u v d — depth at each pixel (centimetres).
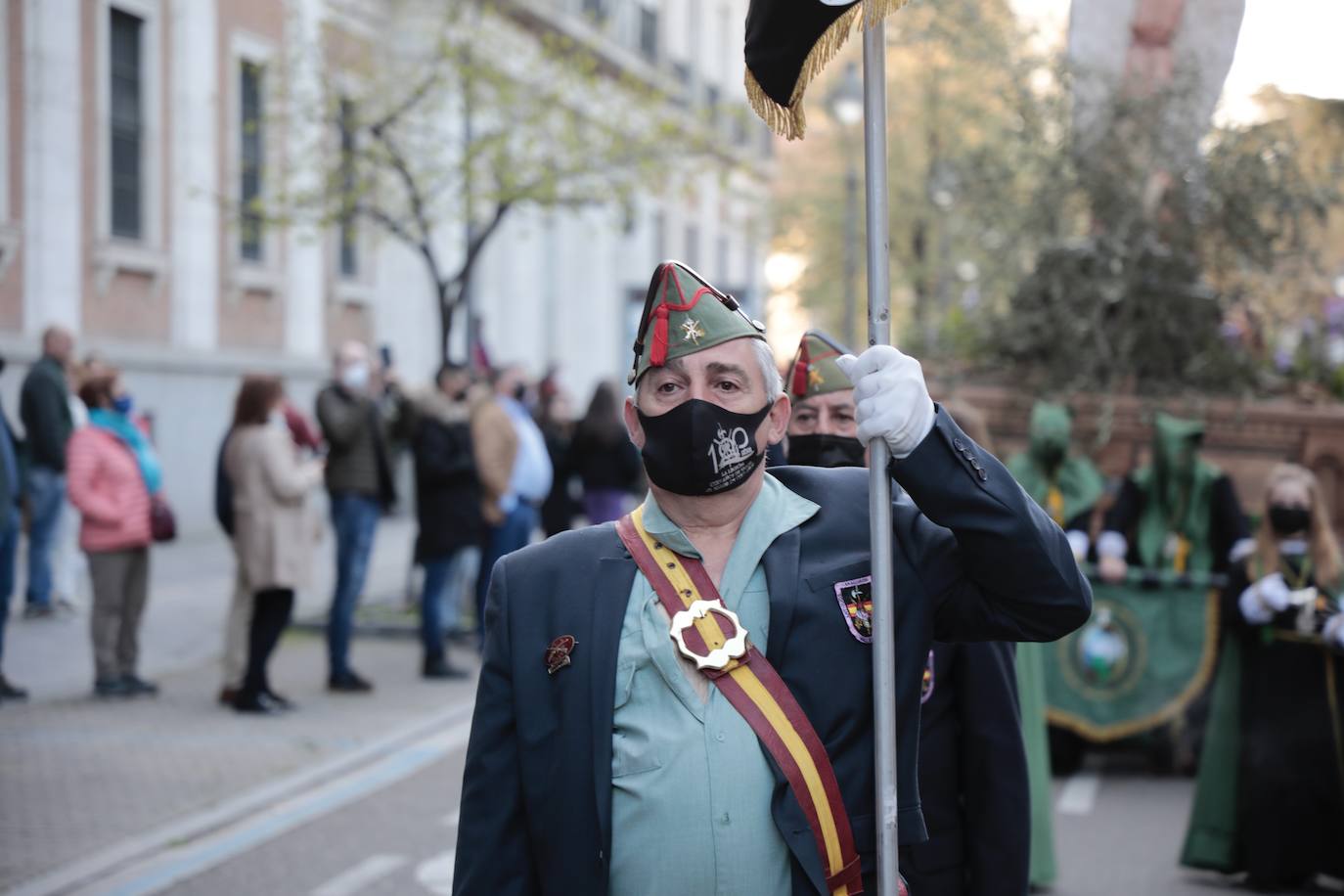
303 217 1477
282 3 1958
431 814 718
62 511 1259
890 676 240
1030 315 1105
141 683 981
